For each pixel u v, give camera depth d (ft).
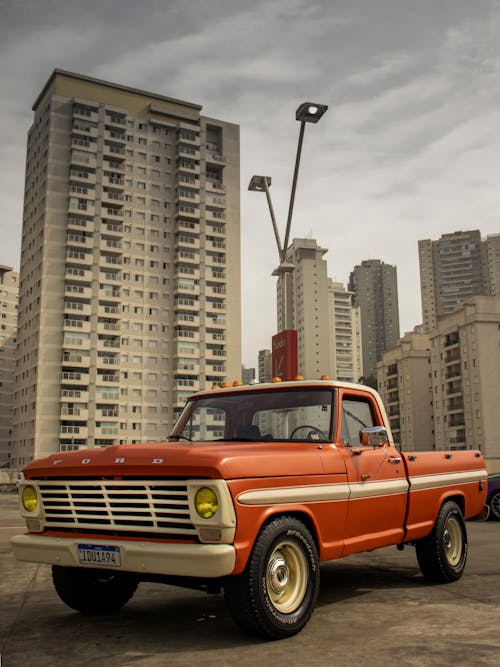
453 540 23.73
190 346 303.27
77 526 15.88
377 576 24.54
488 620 16.98
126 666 13.41
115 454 15.80
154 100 318.86
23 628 17.07
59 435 269.64
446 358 305.12
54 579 18.11
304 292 511.40
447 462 23.79
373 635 15.53
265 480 15.24
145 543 14.58
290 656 13.80
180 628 16.62
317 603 19.56
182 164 316.40
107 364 282.97
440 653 13.98
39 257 284.41
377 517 19.26
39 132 305.32
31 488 16.88
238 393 20.61
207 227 319.06
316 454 17.43
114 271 293.02
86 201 290.56
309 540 16.15
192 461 14.46
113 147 301.84
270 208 68.95
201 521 14.03
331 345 580.30
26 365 287.69
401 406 352.69
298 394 19.60
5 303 427.33
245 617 14.66
